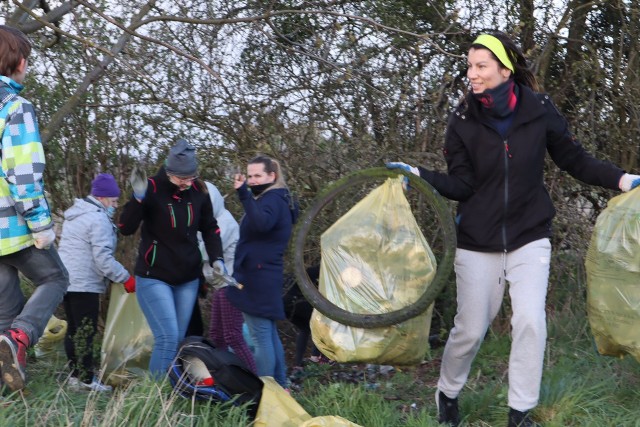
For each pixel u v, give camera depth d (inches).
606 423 158.2
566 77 249.6
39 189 146.2
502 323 235.8
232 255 202.5
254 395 152.8
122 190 243.4
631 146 240.4
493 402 169.0
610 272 152.8
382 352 153.1
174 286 177.5
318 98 236.2
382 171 156.9
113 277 188.5
